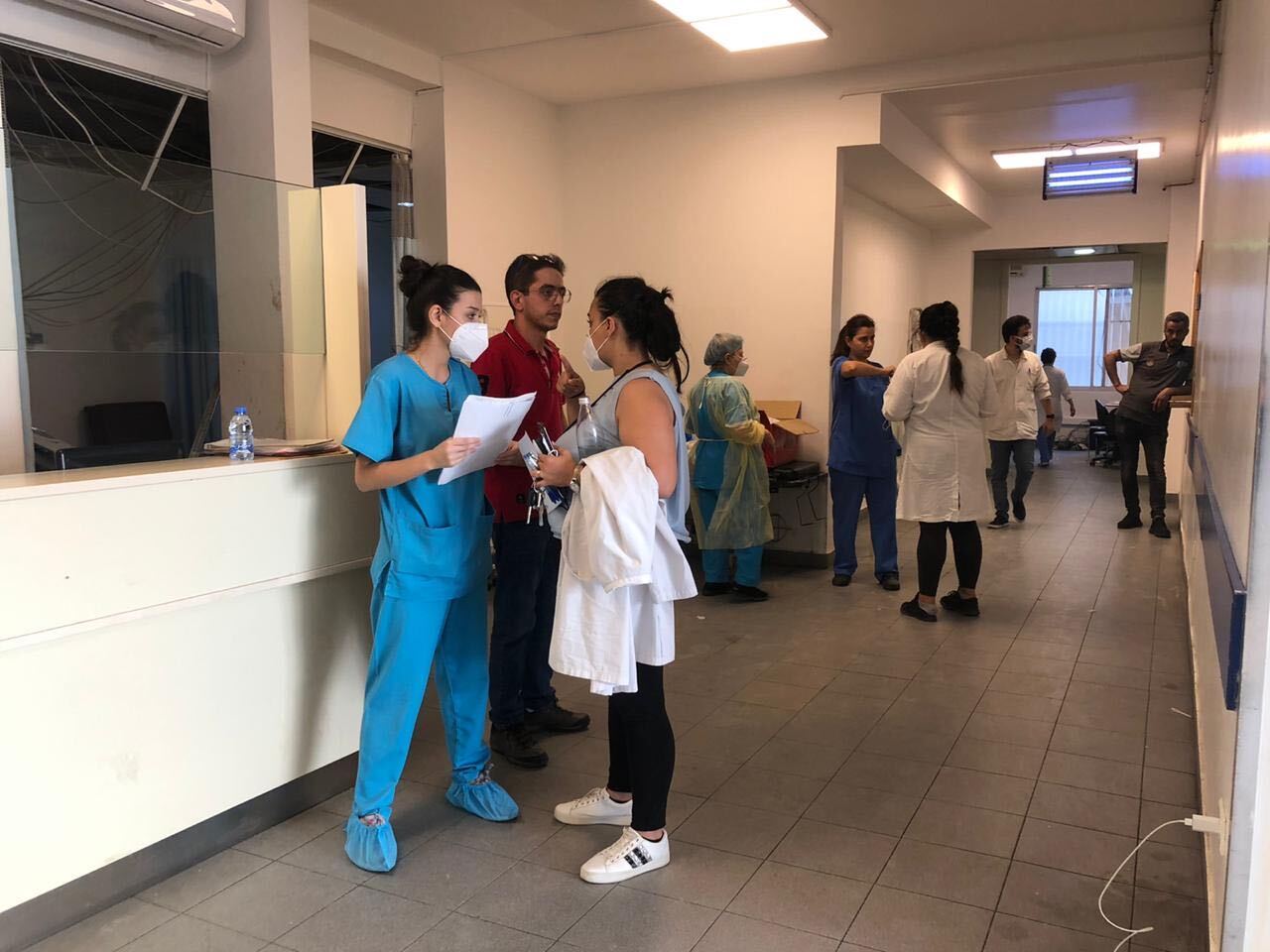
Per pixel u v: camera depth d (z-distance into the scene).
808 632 4.34
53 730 1.99
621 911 2.13
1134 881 2.23
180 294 2.76
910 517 4.43
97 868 2.10
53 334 2.60
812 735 3.13
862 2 4.33
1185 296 8.56
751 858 2.36
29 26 3.30
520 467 2.89
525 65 5.20
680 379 2.30
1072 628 4.34
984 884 2.23
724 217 5.70
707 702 3.45
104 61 3.53
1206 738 2.53
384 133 4.95
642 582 2.03
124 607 2.06
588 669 2.11
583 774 2.88
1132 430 6.54
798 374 5.60
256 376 3.23
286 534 2.43
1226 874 1.52
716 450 4.88
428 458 2.17
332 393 2.89
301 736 2.58
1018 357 6.74
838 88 5.36
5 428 3.15
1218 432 2.39
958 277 9.52
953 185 7.52
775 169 5.55
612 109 5.93
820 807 2.63
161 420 3.54
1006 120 6.10
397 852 2.40
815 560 5.71
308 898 2.20
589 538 2.04
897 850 2.39
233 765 2.39
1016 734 3.12
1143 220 8.83
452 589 2.38
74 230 2.60
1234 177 2.69
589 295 6.13
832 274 5.45
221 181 2.77
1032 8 4.41
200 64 3.82
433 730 3.24
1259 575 1.44
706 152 5.71
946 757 2.95
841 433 5.13
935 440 4.35
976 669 3.78
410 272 2.56
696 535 5.39
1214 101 4.62
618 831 2.52
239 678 2.39
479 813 2.59
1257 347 1.54
